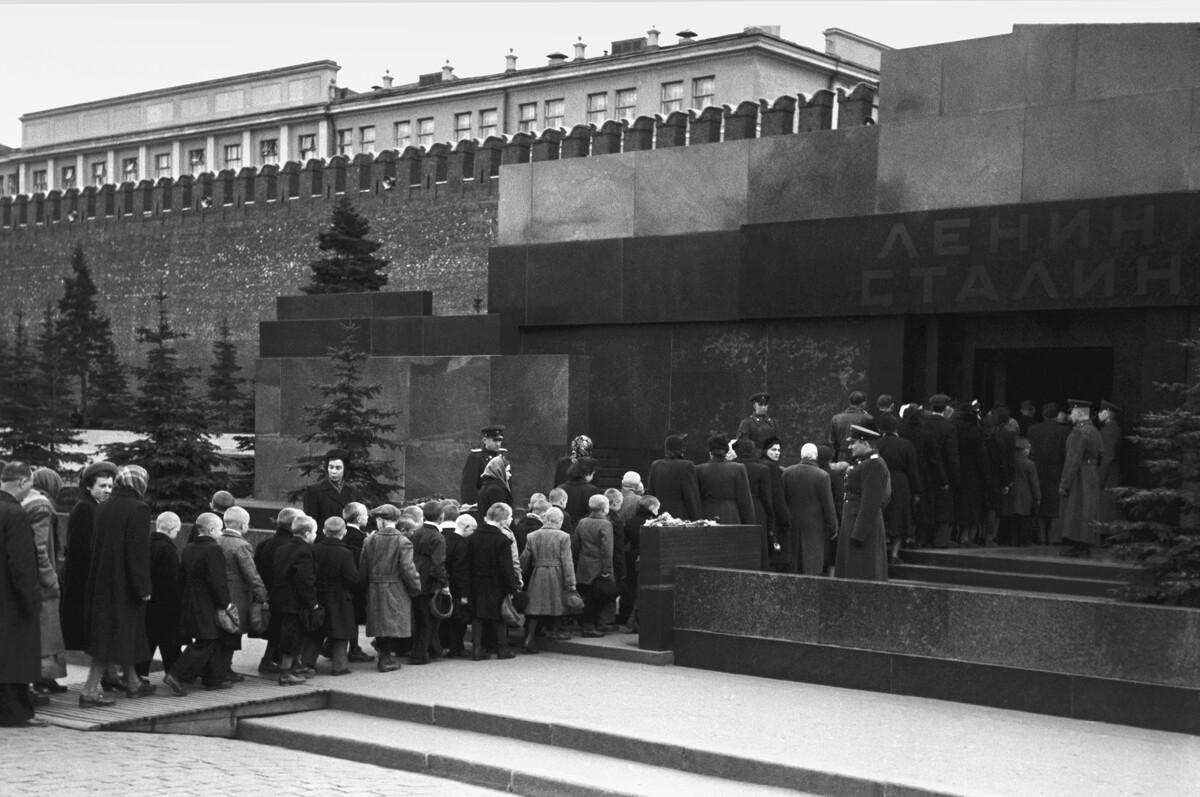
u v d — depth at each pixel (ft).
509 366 74.95
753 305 69.26
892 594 40.68
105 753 32.81
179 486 83.76
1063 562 49.85
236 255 160.86
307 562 41.63
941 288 62.95
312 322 84.48
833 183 67.87
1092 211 58.80
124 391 163.12
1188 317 57.11
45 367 145.89
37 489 42.14
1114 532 43.60
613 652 46.24
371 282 124.16
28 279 187.32
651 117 116.16
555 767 33.04
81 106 236.22
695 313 72.08
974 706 38.75
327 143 198.39
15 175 246.88
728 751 32.73
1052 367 69.77
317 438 75.56
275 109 205.57
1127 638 36.58
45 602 38.75
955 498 55.47
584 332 76.95
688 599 45.16
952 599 39.58
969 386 64.54
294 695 39.83
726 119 104.12
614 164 76.07
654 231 74.38
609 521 48.32
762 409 54.80
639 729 35.09
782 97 100.22
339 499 48.85
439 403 77.61
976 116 63.36
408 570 43.27
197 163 217.15
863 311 65.46
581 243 76.69
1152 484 57.77
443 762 33.86
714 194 72.13
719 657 44.11
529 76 173.47
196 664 39.73
